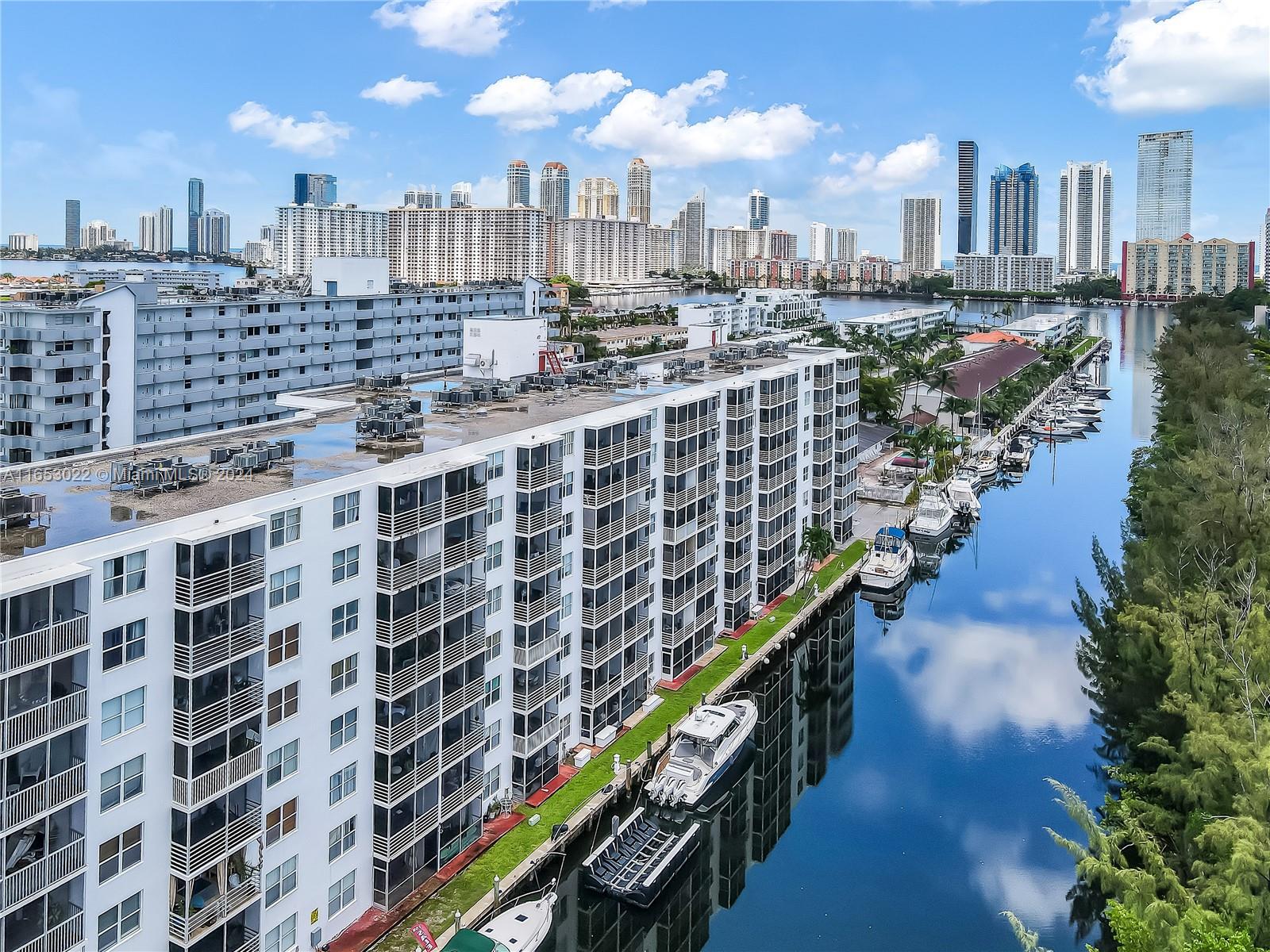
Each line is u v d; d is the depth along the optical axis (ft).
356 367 502.79
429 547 165.27
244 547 133.80
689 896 198.80
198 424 414.00
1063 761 249.75
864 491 467.11
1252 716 169.99
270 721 143.02
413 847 170.40
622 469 223.71
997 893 198.59
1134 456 453.99
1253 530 244.22
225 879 136.98
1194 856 163.43
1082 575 394.52
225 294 472.85
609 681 227.40
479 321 302.86
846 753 255.50
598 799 202.59
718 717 232.73
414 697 164.86
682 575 258.57
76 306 358.02
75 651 117.39
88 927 122.72
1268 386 449.89
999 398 650.84
